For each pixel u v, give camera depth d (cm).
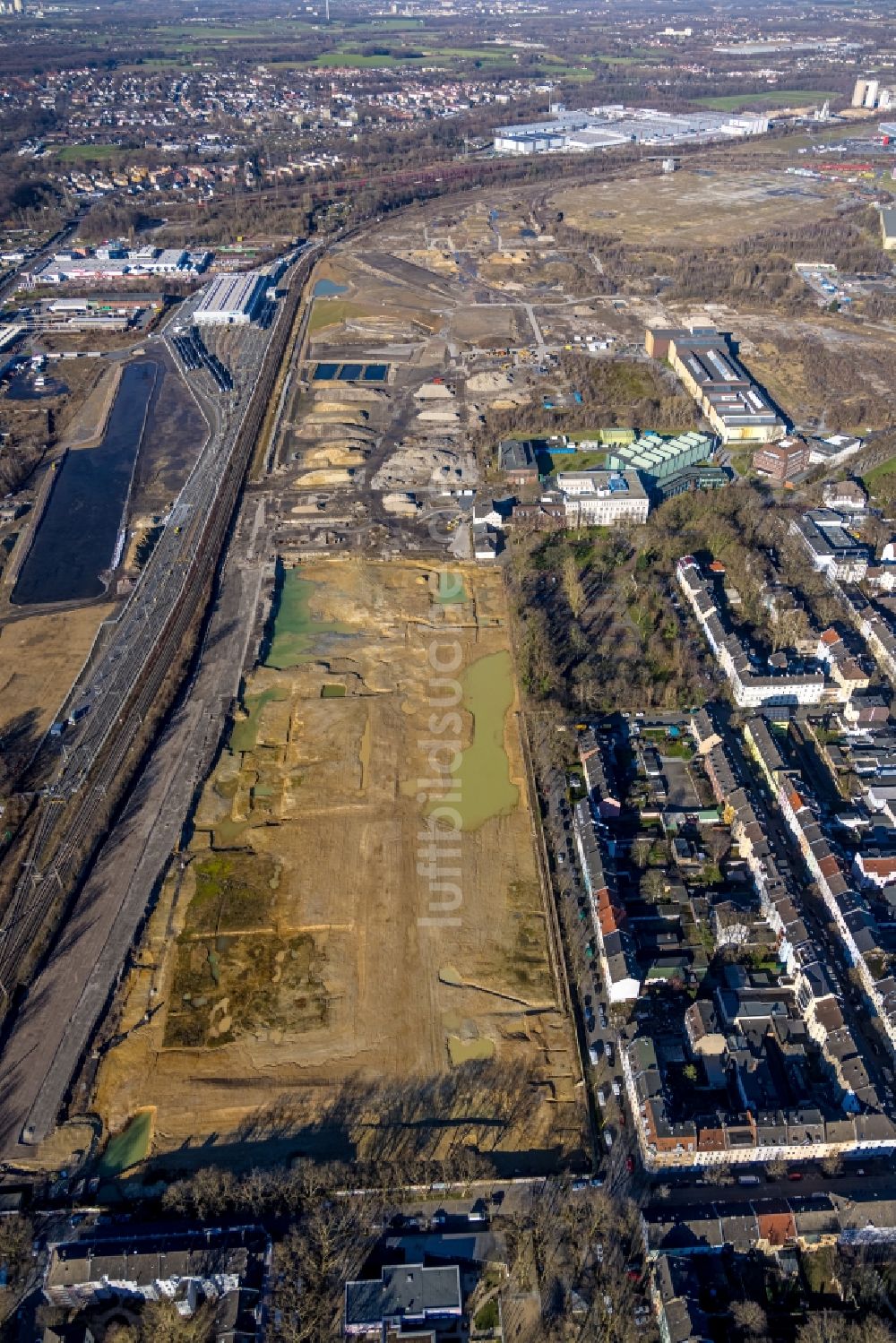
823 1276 11200
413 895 15950
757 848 16188
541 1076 13338
